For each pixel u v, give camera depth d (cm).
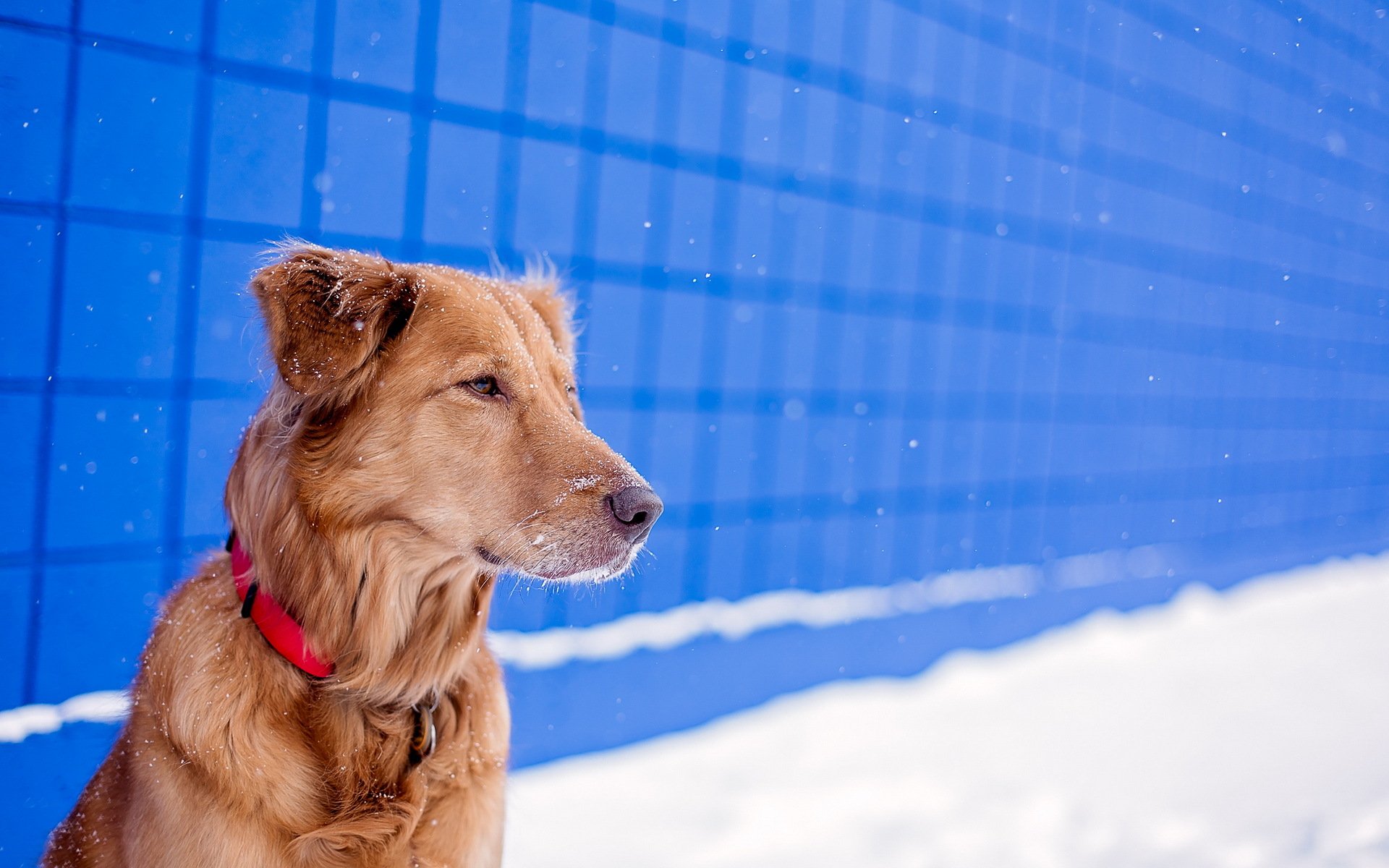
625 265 429
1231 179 803
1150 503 787
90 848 215
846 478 545
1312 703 575
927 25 534
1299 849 360
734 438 486
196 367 328
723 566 492
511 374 237
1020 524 668
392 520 224
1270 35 809
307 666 212
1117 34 661
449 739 228
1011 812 397
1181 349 789
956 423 606
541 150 394
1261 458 919
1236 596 873
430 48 359
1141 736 503
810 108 488
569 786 398
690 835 363
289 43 329
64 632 308
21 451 296
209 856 194
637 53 417
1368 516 1126
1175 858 352
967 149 575
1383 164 1013
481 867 227
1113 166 682
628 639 446
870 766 443
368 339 216
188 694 202
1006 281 621
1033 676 606
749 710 493
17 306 291
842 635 540
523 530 229
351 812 208
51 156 291
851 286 527
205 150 318
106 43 296
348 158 346
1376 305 1063
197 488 333
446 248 373
